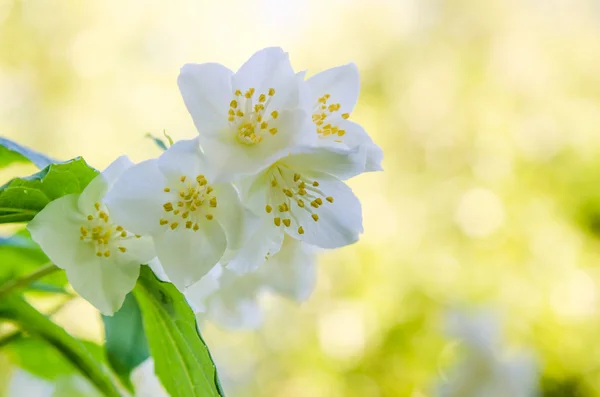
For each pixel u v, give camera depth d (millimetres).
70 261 321
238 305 391
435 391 637
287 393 860
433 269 961
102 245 323
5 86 885
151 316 331
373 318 905
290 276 394
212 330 847
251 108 323
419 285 937
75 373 384
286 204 326
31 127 885
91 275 322
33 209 324
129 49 950
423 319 903
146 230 319
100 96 922
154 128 928
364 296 926
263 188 325
